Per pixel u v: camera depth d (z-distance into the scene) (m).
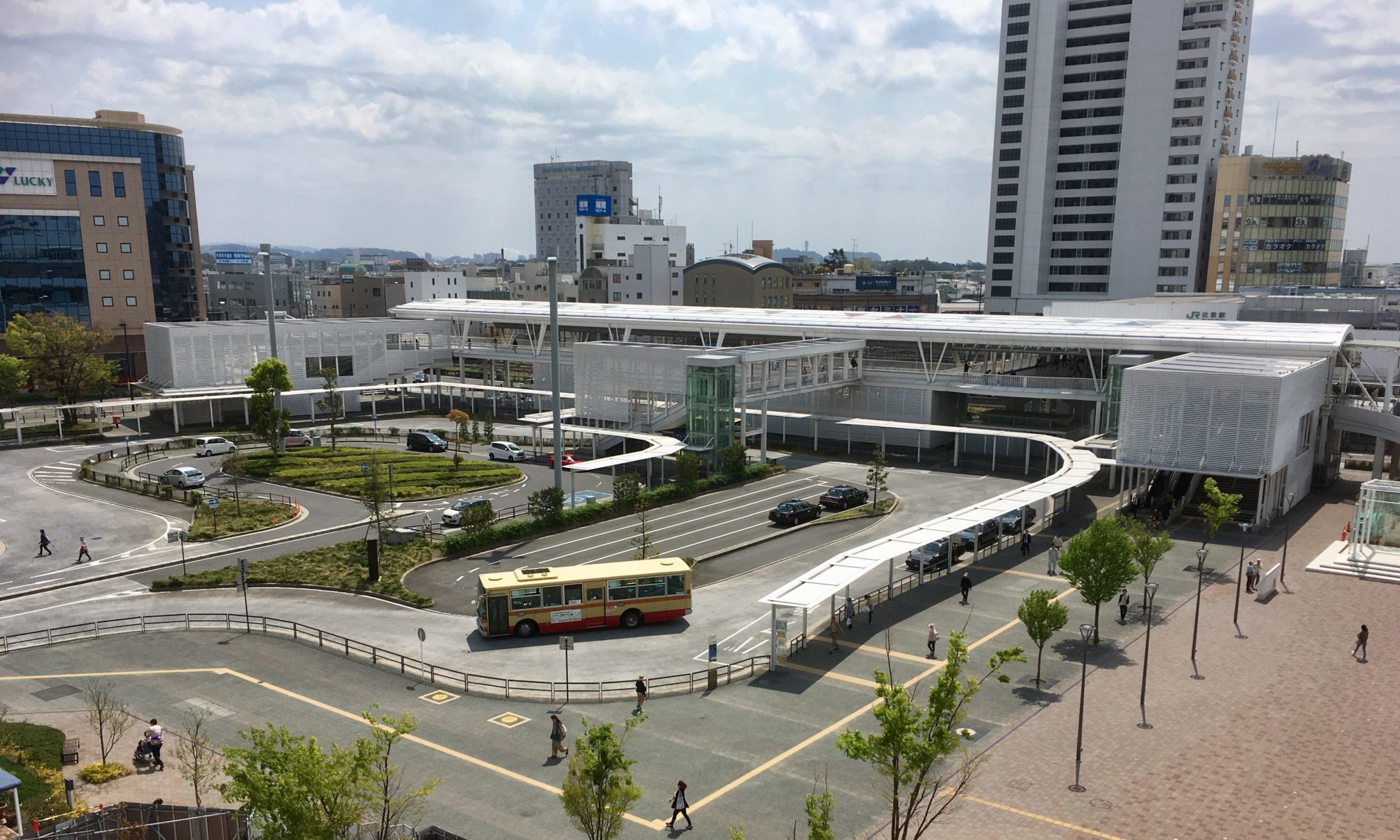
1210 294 148.38
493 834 27.20
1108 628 44.59
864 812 28.50
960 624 45.03
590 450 91.50
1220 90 166.50
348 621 46.50
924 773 23.00
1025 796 29.48
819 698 37.00
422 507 69.69
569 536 61.91
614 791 23.03
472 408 117.00
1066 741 33.16
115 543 60.06
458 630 45.38
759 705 36.50
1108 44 170.12
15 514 67.06
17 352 112.25
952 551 55.72
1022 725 34.47
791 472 82.56
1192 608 47.38
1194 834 27.47
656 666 40.66
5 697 37.22
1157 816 28.38
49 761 30.52
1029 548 57.97
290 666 40.62
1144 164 169.12
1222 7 162.62
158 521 65.25
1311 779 30.66
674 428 88.94
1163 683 38.22
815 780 30.50
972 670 39.50
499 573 45.69
